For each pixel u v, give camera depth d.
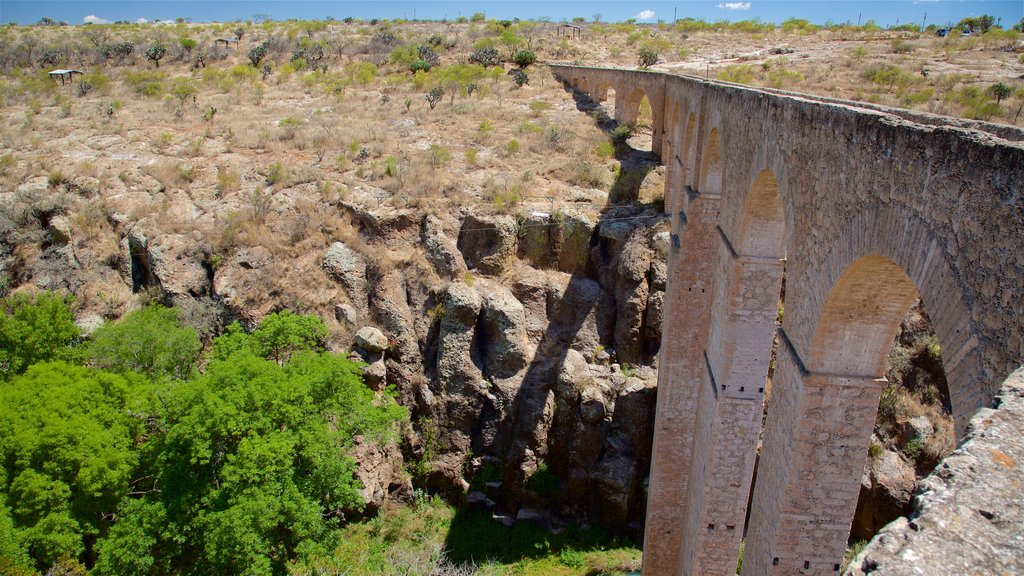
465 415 25.61
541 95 44.81
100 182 30.31
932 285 6.47
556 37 62.69
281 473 16.97
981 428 4.65
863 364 8.68
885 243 7.21
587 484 24.45
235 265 26.84
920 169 6.62
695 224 16.95
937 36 50.31
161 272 26.94
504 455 25.64
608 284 27.06
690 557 15.11
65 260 28.30
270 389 17.27
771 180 11.70
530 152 34.03
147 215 28.72
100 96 45.09
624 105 36.91
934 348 21.94
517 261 27.97
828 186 8.65
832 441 9.02
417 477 25.42
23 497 15.94
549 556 22.69
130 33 68.44
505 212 28.06
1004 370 5.47
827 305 8.44
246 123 38.12
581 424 24.67
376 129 36.81
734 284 12.68
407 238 28.08
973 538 3.83
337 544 18.23
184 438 16.44
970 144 5.88
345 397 19.52
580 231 27.48
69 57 57.78
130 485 18.48
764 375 13.11
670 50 55.47
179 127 37.31
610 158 33.22
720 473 13.84
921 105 29.73
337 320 26.22
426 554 21.89
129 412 18.66
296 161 32.56
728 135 13.77
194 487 16.66
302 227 27.81
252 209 28.59
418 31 68.94
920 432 20.69
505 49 56.66
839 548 9.51
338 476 18.14
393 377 25.97
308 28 70.00
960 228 6.02
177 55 57.59
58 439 16.36
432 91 41.34
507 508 25.14
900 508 19.95
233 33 67.94
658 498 19.06
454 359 25.70
